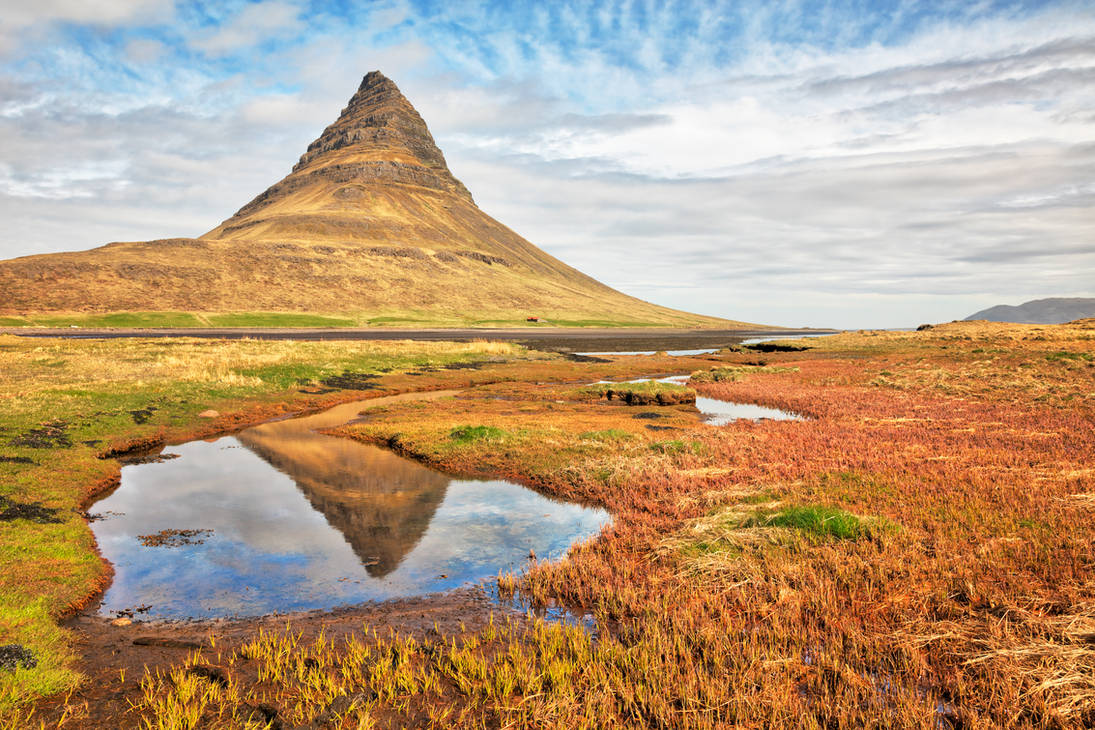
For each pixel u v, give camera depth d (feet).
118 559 34.12
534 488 49.88
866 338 277.64
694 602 25.96
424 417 84.79
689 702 18.37
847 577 27.04
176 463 58.54
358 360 149.28
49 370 102.22
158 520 41.27
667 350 286.87
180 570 32.65
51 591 27.86
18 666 19.98
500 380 143.43
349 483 51.44
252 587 30.48
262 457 61.52
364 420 84.79
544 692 19.70
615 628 24.86
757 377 142.72
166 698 19.08
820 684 19.30
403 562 33.96
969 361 149.18
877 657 21.07
